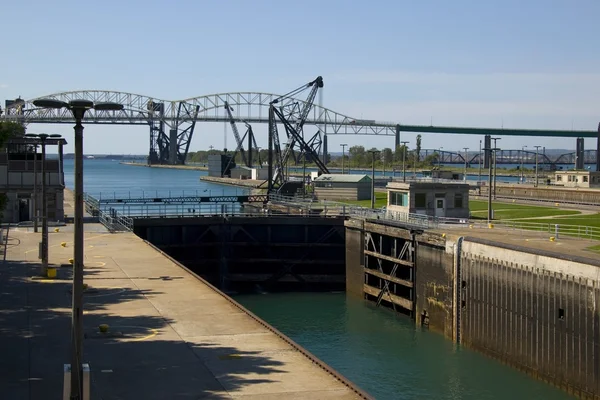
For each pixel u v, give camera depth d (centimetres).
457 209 8106
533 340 4709
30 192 7831
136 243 6325
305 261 8044
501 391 4462
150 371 2730
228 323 3462
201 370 2742
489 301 5203
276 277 8056
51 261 5300
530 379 4688
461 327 5569
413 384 4616
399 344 5578
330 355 5272
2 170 7769
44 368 2781
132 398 2442
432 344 5578
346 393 2492
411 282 6400
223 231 8112
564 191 11825
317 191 12369
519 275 4853
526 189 12712
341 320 6412
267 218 8112
